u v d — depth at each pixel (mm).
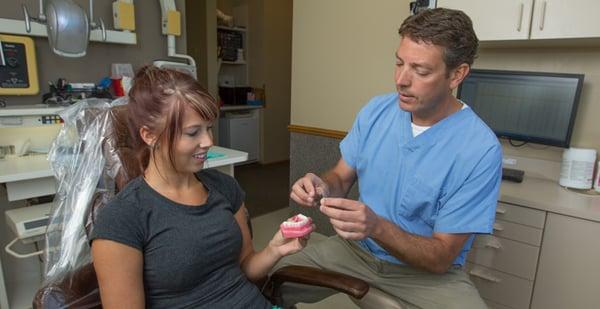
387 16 2379
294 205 3068
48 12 1844
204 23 4418
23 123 1865
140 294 834
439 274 1253
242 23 5000
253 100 4938
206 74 4531
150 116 866
